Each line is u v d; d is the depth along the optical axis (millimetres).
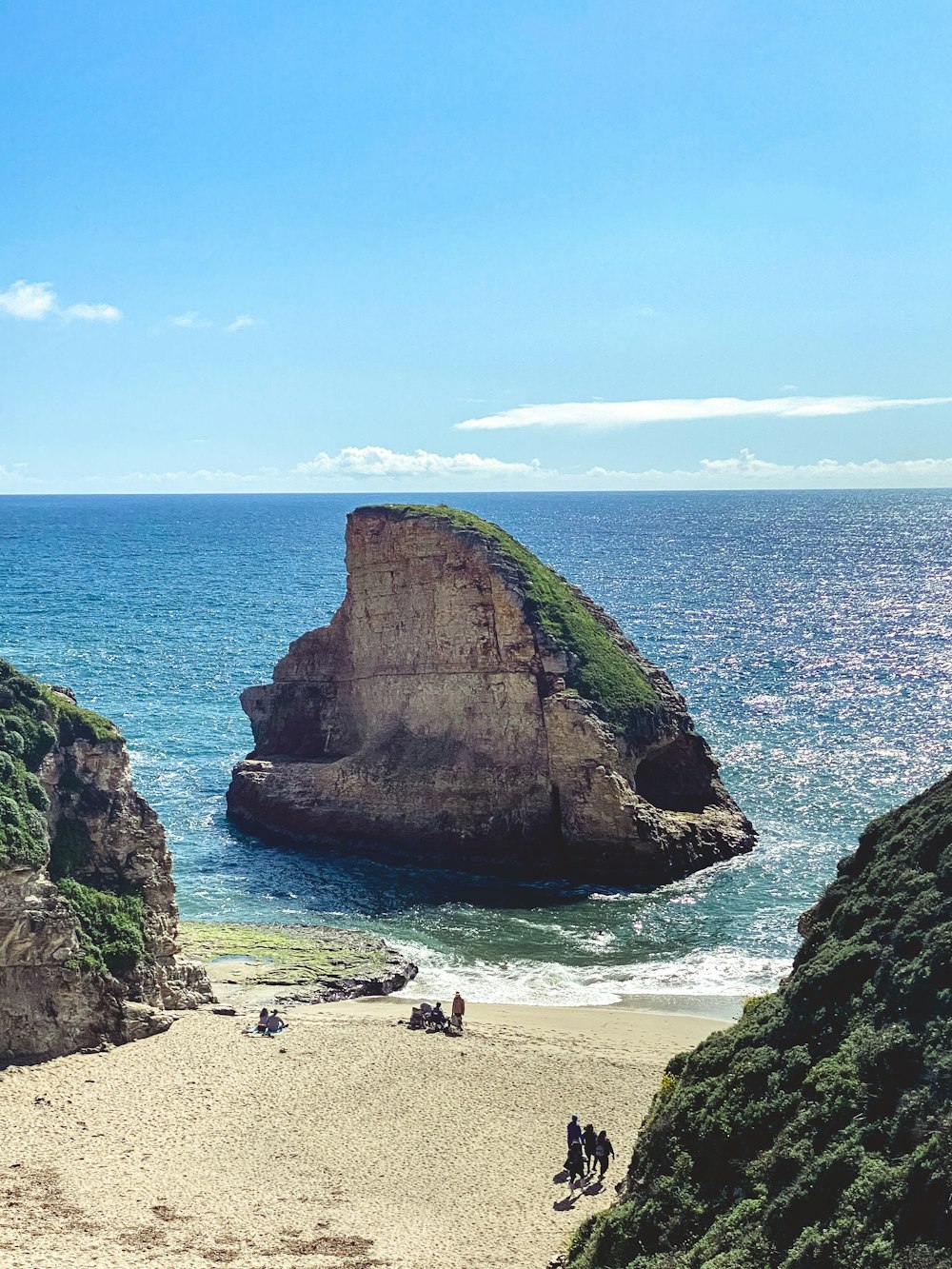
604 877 70125
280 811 78062
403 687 79875
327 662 86312
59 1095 38781
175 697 113062
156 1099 38969
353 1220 31812
